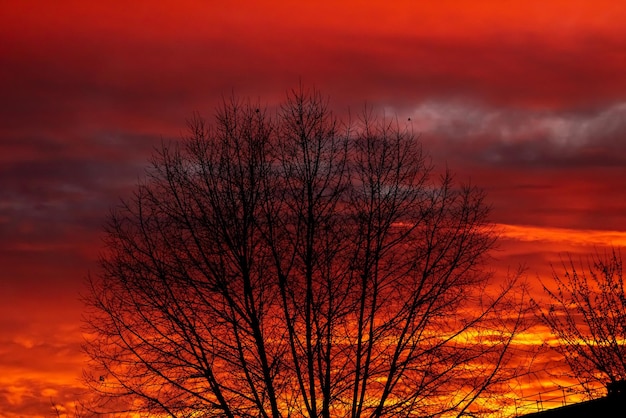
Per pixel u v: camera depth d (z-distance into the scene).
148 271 41.25
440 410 39.94
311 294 40.72
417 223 42.62
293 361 39.94
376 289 41.25
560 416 40.75
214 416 39.09
